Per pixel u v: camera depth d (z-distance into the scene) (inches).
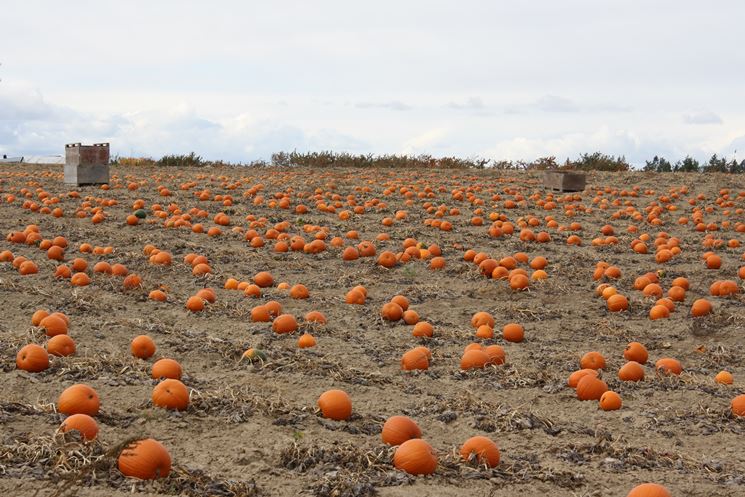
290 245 577.3
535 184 1035.9
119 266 468.8
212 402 262.2
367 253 557.0
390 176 1117.1
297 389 291.1
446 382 312.8
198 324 381.4
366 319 406.9
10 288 420.8
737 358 366.9
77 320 371.2
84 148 864.9
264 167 1341.0
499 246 616.4
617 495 212.7
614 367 341.1
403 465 217.2
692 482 222.4
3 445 211.3
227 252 555.5
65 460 203.2
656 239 630.5
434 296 464.1
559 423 269.6
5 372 283.1
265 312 389.4
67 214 675.4
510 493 209.9
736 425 275.0
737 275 530.0
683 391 309.1
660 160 1322.6
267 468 214.1
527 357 350.9
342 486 203.2
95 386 273.6
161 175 1067.9
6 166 1229.7
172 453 221.8
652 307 441.1
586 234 681.0
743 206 842.2
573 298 470.6
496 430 261.1
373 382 306.5
